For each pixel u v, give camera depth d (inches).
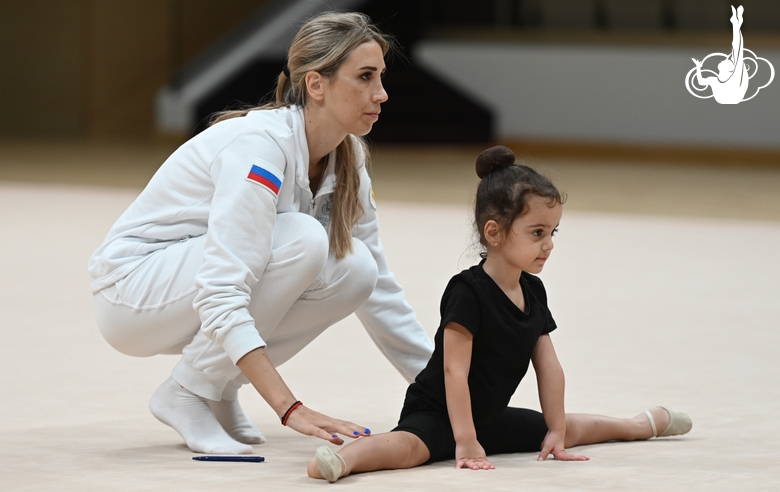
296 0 1739.7
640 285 537.6
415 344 257.9
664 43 1651.1
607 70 1670.8
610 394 303.7
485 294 221.3
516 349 223.9
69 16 1833.2
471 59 1733.5
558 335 402.3
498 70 1724.9
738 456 232.7
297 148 235.9
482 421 228.8
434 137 1715.1
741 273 586.9
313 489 198.8
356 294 242.2
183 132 1753.2
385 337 258.8
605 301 487.2
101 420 268.8
